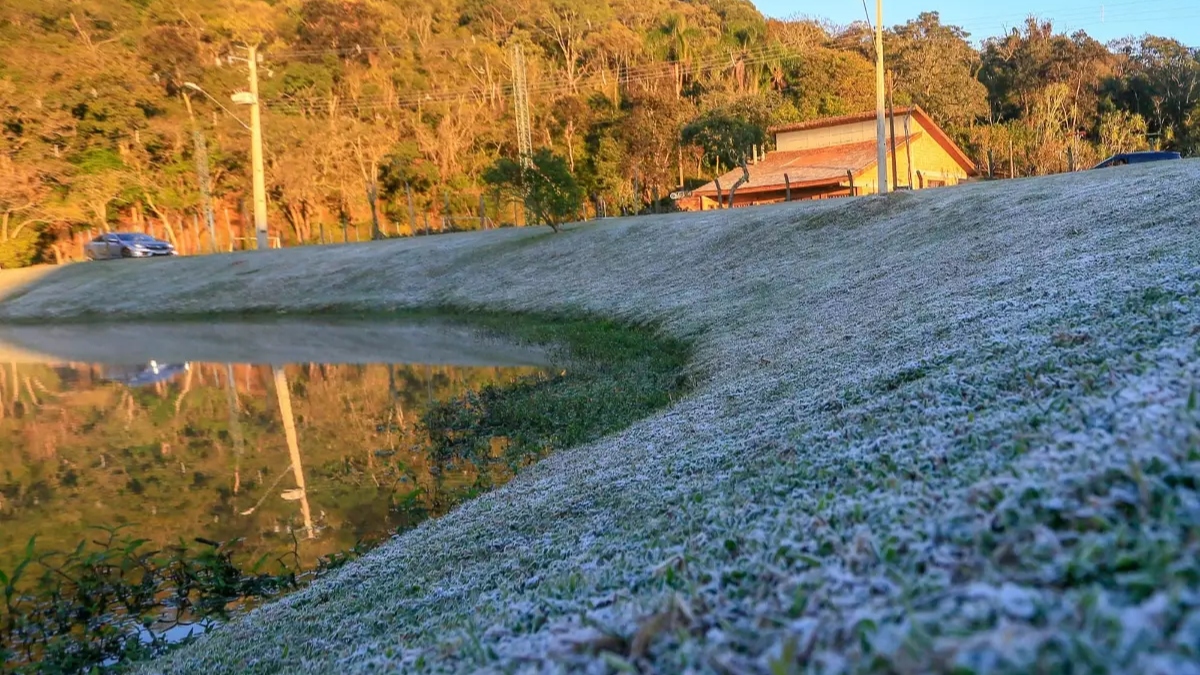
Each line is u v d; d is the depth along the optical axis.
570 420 9.45
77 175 45.16
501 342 16.89
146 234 44.25
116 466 9.69
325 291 27.61
